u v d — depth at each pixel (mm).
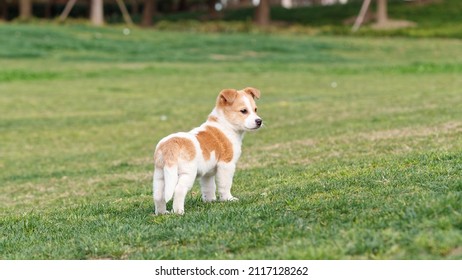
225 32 55281
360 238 6152
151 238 7215
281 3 82938
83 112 24094
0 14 70938
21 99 26812
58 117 23172
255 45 46094
